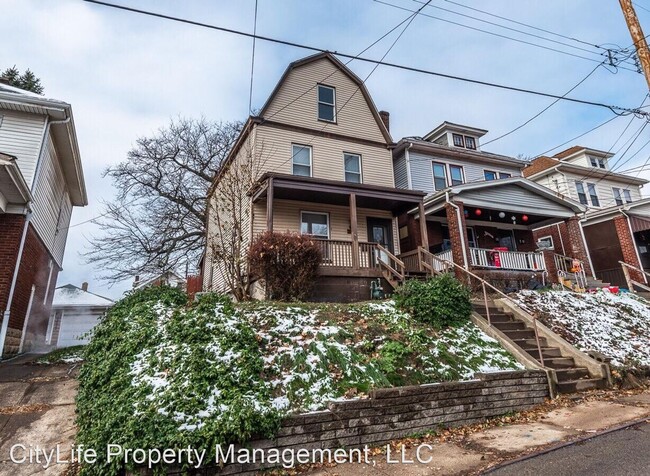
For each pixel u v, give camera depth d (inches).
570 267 579.8
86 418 172.6
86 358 235.0
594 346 322.7
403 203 542.0
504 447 169.6
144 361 188.9
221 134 992.2
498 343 286.5
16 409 213.5
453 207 519.2
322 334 236.2
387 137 626.5
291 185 443.5
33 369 300.7
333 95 609.3
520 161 747.4
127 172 883.4
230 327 213.5
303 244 396.8
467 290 333.4
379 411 183.0
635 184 970.7
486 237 653.3
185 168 925.8
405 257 538.0
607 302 448.1
